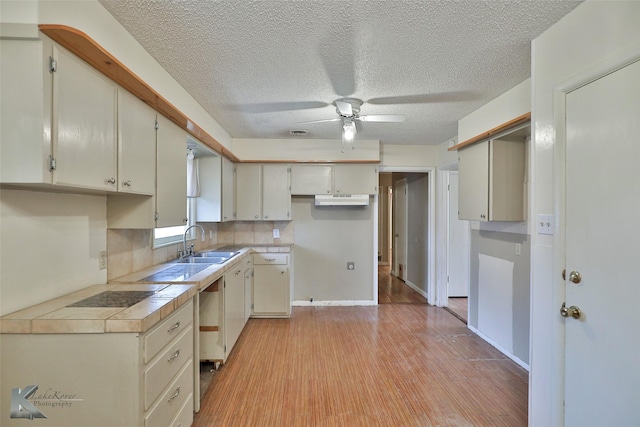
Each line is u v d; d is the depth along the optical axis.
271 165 4.27
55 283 1.66
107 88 1.58
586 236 1.47
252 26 1.68
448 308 4.52
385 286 5.86
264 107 2.94
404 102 2.81
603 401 1.38
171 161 2.32
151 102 1.97
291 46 1.88
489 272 3.30
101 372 1.34
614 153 1.33
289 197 4.29
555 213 1.62
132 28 1.69
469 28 1.70
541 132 1.75
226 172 3.84
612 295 1.34
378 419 2.07
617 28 1.32
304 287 4.65
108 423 1.35
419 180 5.36
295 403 2.24
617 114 1.32
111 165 1.62
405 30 1.72
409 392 2.38
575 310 1.51
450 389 2.42
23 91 1.20
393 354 3.02
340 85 2.44
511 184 2.75
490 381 2.54
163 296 1.70
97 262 1.99
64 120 1.30
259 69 2.18
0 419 1.33
